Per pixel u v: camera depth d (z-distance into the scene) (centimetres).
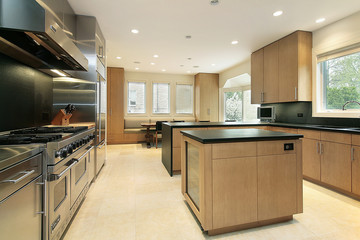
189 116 754
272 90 394
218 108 712
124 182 285
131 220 184
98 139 306
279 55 375
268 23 311
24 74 204
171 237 158
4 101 172
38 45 163
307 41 338
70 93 279
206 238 156
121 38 375
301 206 177
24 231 105
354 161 227
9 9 113
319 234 161
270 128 368
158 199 229
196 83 732
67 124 256
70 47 167
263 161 166
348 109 292
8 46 160
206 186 153
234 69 613
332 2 250
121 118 632
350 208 206
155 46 420
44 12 119
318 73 333
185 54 478
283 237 157
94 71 290
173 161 313
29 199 110
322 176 267
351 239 155
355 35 274
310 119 345
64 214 156
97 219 185
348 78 292
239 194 161
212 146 154
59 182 146
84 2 253
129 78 690
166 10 274
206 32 347
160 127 554
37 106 229
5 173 88
